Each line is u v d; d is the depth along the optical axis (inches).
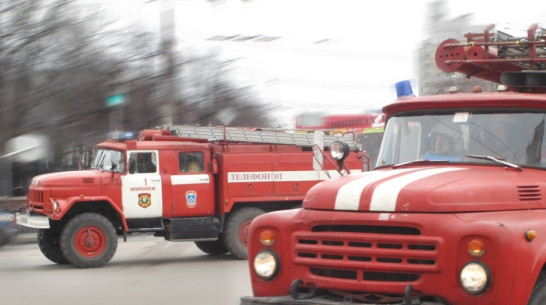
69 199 645.9
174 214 676.7
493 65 329.1
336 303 247.4
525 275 234.1
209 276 559.2
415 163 286.5
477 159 279.6
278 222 265.7
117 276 571.8
